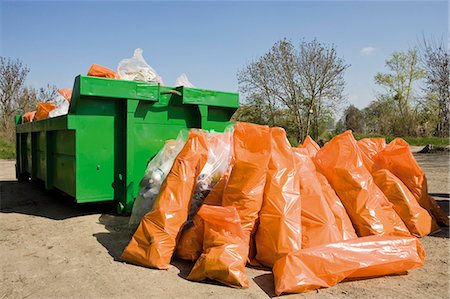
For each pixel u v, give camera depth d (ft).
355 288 9.95
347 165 13.21
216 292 9.51
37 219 16.65
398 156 16.37
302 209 11.67
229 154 14.16
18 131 27.04
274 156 12.00
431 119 90.79
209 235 10.73
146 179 14.51
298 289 9.45
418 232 14.61
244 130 12.36
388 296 9.48
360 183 12.91
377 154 16.92
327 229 11.27
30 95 74.95
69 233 14.34
